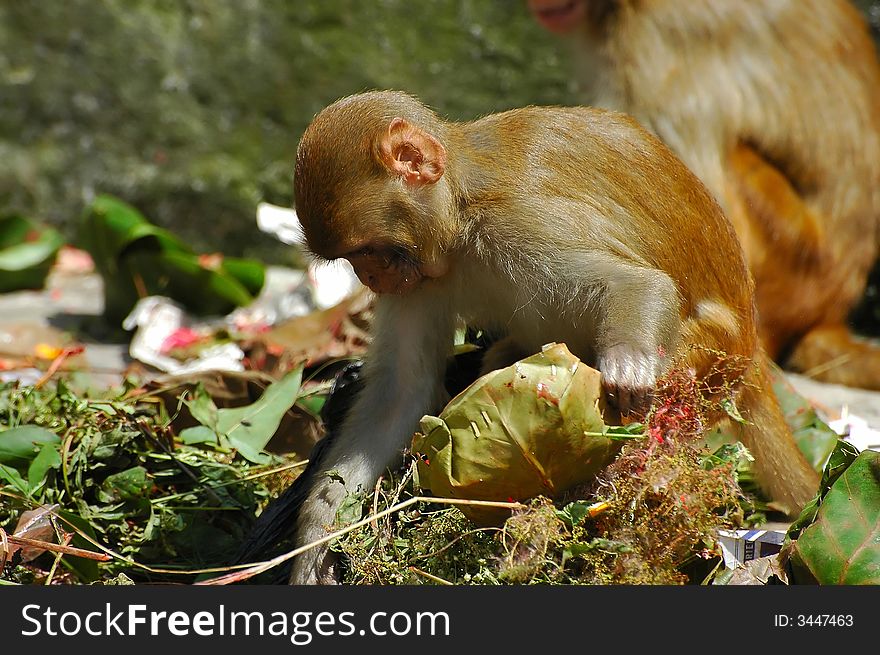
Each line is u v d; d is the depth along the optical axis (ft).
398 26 54.85
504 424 17.63
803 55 35.96
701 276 21.47
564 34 36.11
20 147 55.06
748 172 34.88
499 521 18.29
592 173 20.70
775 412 23.53
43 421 23.95
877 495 17.70
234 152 55.26
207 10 55.26
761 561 17.99
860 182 36.68
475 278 21.43
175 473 22.33
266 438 23.27
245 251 54.95
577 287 20.07
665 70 34.63
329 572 19.74
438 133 20.92
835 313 36.78
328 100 54.95
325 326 33.14
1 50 55.06
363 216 20.11
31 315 41.32
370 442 21.90
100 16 55.01
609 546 17.40
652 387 18.49
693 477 17.66
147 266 38.22
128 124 55.16
